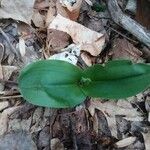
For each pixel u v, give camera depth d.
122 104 0.22
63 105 0.18
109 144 0.21
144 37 0.23
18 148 0.19
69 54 0.23
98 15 0.25
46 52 0.22
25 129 0.20
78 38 0.23
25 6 0.23
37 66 0.18
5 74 0.21
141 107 0.22
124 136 0.21
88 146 0.20
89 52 0.23
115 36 0.24
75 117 0.21
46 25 0.23
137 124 0.22
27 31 0.23
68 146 0.20
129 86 0.19
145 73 0.19
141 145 0.21
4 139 0.19
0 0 0.23
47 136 0.20
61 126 0.20
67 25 0.23
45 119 0.20
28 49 0.22
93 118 0.21
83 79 0.19
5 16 0.22
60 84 0.19
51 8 0.24
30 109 0.20
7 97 0.20
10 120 0.20
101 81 0.19
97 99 0.22
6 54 0.22
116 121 0.22
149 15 0.25
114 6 0.24
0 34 0.22
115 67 0.19
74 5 0.24
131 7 0.26
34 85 0.18
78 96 0.19
